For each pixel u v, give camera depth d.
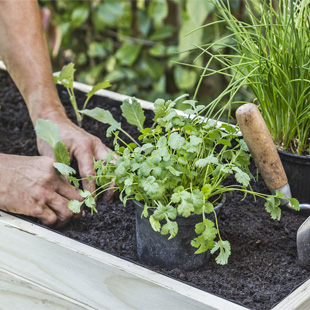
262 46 1.25
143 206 1.01
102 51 2.96
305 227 1.02
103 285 1.00
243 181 0.95
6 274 1.11
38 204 1.15
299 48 1.18
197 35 2.37
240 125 1.01
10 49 1.48
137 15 2.83
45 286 1.08
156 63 2.84
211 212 1.01
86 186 1.25
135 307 0.98
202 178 1.04
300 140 1.26
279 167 1.04
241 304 0.91
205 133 1.07
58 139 1.17
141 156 1.03
